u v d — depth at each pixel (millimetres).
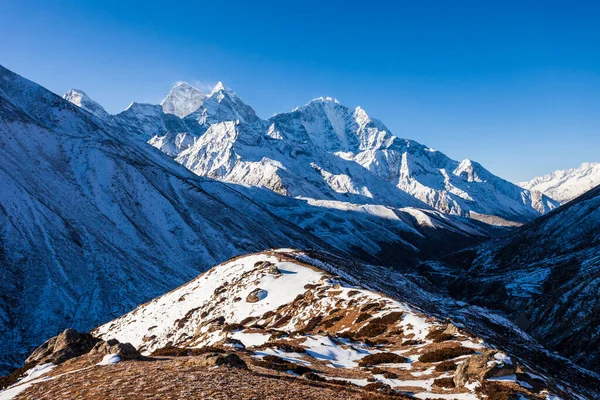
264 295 72188
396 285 122938
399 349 40500
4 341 100750
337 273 90750
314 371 31656
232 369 27109
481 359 29062
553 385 30047
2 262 125125
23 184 170750
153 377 24328
